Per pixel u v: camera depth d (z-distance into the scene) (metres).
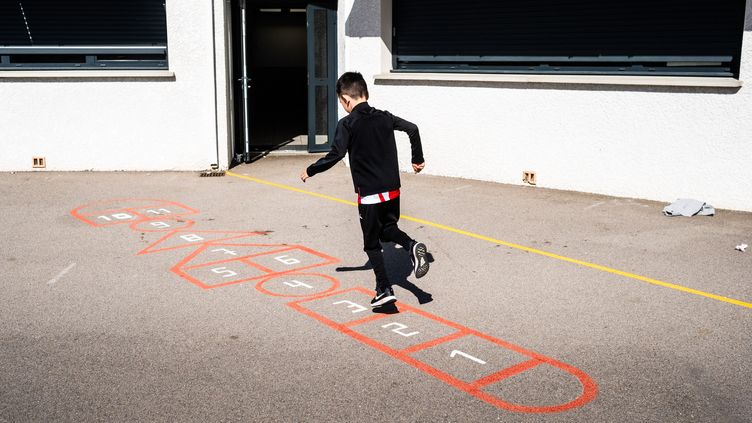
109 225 9.07
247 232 8.80
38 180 11.73
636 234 8.69
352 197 10.75
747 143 9.46
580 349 5.49
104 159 12.45
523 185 11.44
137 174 12.30
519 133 11.31
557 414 4.52
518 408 4.59
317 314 6.18
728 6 9.57
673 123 9.95
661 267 7.49
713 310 6.32
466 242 8.41
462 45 11.93
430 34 12.25
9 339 5.59
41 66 12.22
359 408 4.57
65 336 5.66
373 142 6.02
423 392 4.79
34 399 4.65
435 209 9.95
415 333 5.78
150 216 9.53
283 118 19.52
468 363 5.23
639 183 10.37
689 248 8.13
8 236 8.52
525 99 11.16
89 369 5.09
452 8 11.94
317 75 13.80
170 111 12.36
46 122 12.25
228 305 6.38
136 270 7.33
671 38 10.05
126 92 12.25
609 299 6.58
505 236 8.65
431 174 12.38
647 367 5.19
